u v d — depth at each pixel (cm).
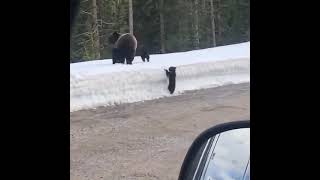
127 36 2770
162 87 2391
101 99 2152
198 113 1881
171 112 1930
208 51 3669
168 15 5844
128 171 1185
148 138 1519
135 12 5616
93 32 4212
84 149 1399
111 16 4981
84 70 2380
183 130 1619
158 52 5844
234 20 6425
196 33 6128
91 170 1199
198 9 6419
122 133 1594
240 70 2820
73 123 1759
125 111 1992
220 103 2077
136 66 2609
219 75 2730
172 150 1376
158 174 1160
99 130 1644
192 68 2645
